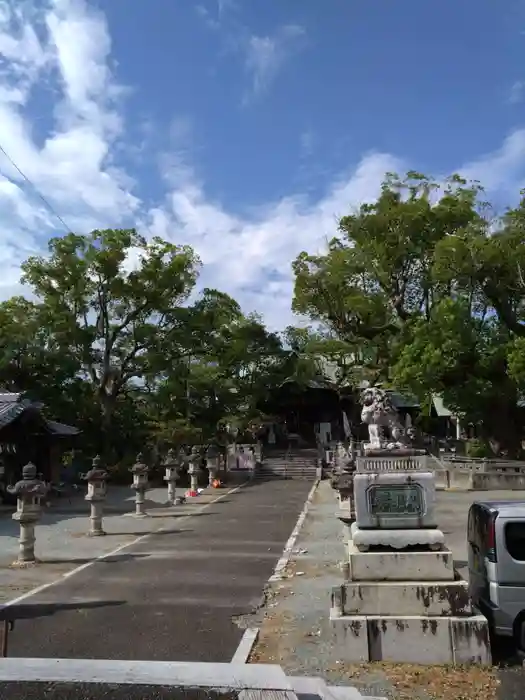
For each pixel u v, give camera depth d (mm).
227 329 49125
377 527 7832
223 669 4098
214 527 20359
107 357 41469
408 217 38250
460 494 29016
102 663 4207
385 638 7121
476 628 7012
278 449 59031
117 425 41219
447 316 33188
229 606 10047
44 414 33906
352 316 43625
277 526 20344
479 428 43281
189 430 43375
